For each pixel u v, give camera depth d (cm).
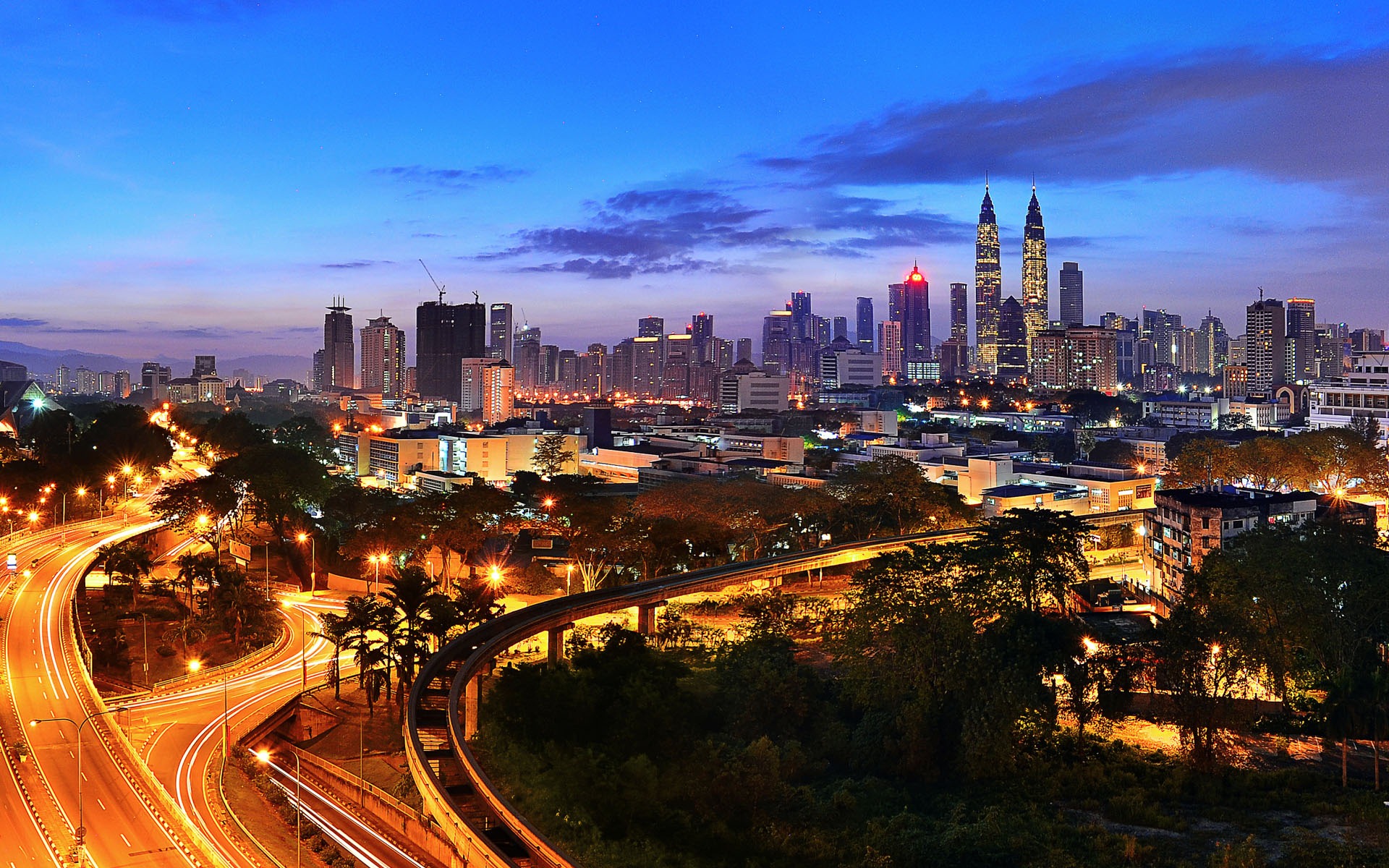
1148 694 13688
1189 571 15212
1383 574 14675
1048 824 10806
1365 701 12356
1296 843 10156
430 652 15238
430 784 9112
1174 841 10469
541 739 12638
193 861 8912
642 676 13900
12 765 11119
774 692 13750
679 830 10594
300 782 11588
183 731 12644
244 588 17575
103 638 16262
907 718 12862
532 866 8438
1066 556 16588
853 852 10250
